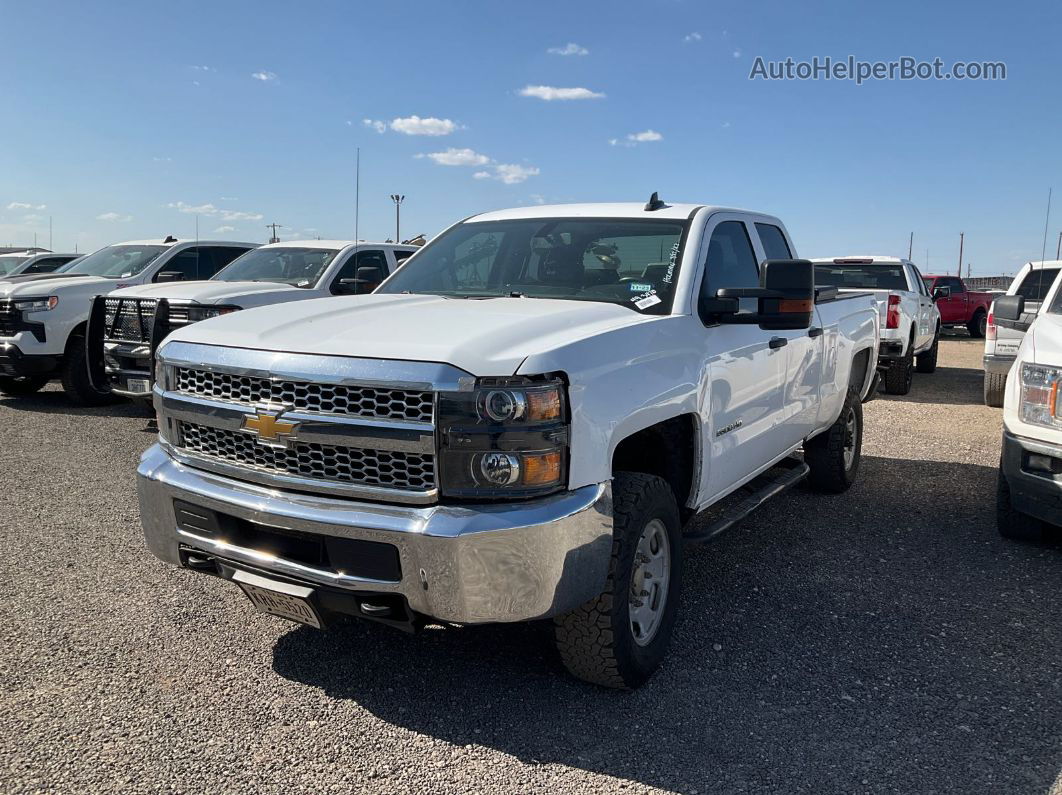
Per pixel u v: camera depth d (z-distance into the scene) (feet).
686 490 12.67
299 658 11.67
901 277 41.01
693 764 9.37
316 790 8.79
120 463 22.18
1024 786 9.01
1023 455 15.58
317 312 11.31
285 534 9.71
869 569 15.55
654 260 13.10
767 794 8.87
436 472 8.90
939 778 9.14
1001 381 33.73
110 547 15.76
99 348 26.18
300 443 9.50
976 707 10.64
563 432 9.22
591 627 10.20
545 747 9.66
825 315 17.88
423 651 11.97
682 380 11.55
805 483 21.86
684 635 12.65
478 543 8.73
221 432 10.33
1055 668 11.70
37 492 19.31
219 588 13.98
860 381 21.58
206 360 10.27
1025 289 34.24
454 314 10.82
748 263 15.07
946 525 18.33
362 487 9.25
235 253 37.76
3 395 34.06
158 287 27.73
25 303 29.71
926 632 12.84
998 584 14.85
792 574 15.24
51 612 12.90
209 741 9.62
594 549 9.58
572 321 10.62
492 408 8.80
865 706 10.64
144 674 11.12
